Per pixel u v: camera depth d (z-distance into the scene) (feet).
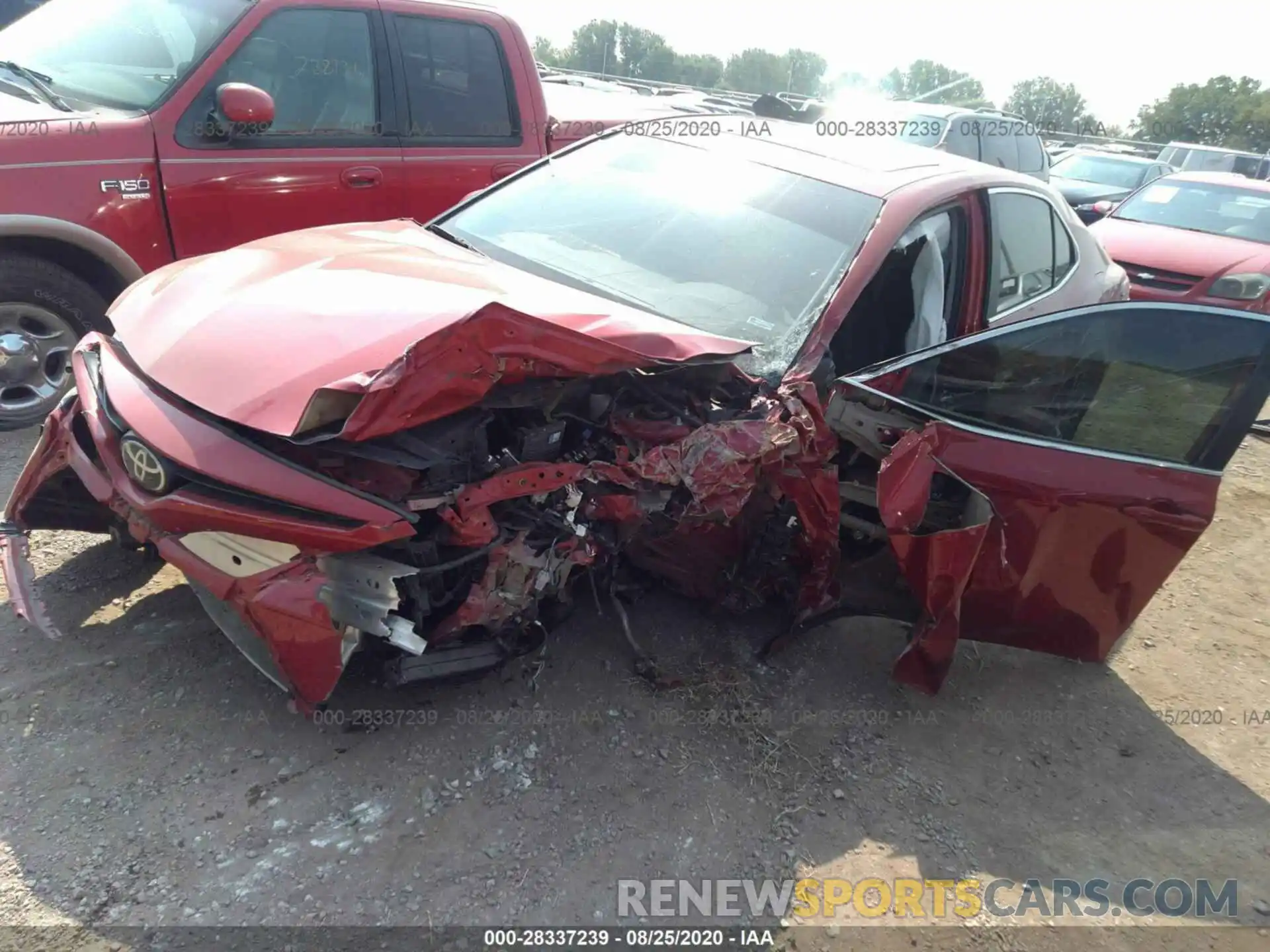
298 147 15.48
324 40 15.70
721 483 8.82
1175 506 10.32
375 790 8.45
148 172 14.19
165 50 15.11
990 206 12.95
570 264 11.50
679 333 9.37
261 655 8.33
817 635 11.87
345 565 7.68
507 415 8.77
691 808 8.83
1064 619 10.91
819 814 9.09
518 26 18.16
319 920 7.22
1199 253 27.32
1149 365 10.36
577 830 8.38
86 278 14.47
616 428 9.05
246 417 7.57
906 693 11.18
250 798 8.20
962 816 9.48
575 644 10.68
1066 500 10.11
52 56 15.81
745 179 12.47
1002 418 10.25
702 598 10.98
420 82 16.80
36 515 10.03
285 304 8.76
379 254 10.27
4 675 9.21
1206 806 10.20
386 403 7.36
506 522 8.53
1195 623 13.85
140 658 9.63
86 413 9.11
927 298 11.76
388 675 8.51
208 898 7.25
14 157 13.10
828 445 9.57
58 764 8.27
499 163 17.83
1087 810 9.90
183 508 7.78
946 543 9.50
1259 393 10.23
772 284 10.93
